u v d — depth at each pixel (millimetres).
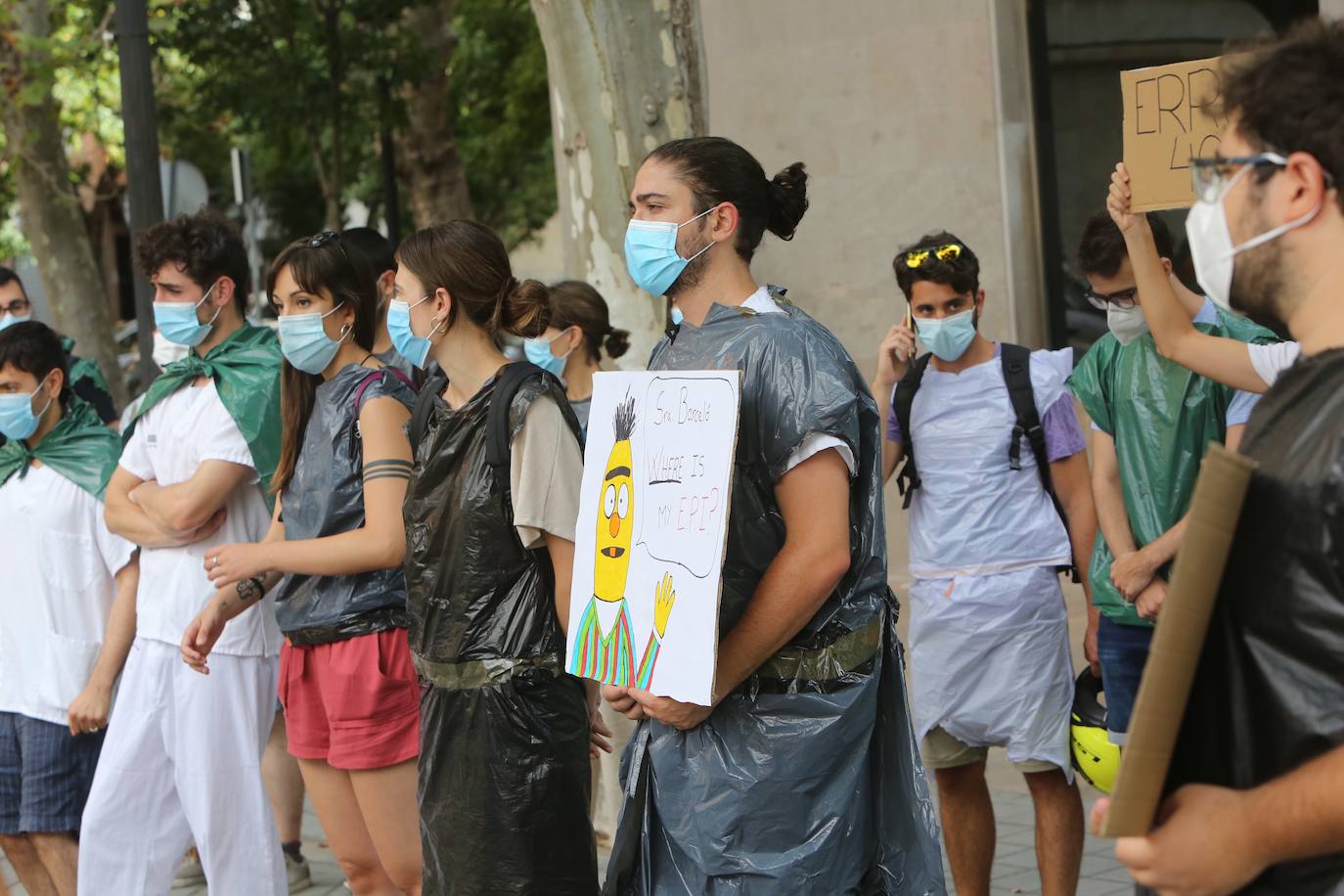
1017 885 5086
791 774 2777
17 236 22375
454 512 3369
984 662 4301
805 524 2715
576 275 5598
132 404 5375
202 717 4344
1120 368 3941
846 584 2840
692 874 2883
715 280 2928
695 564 2643
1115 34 7602
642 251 2922
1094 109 7609
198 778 4340
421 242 3506
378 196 20016
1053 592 4312
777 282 8133
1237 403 3762
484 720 3336
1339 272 1694
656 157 2938
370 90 13211
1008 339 7613
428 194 15055
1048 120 7590
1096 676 4348
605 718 5492
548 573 3377
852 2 7777
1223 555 1646
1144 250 3578
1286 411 1710
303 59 12961
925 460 4406
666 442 2746
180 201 9461
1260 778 1725
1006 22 7469
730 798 2797
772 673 2799
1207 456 1622
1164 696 1650
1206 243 1780
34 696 4855
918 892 2934
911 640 4492
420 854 3926
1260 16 7664
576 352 5246
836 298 7984
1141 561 3787
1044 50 7531
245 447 4383
